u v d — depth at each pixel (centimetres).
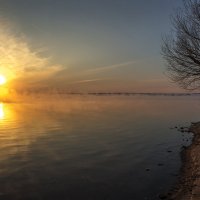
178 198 1819
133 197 1941
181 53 2803
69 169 2602
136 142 3934
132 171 2533
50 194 2009
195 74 2825
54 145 3728
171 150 3397
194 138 4131
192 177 2202
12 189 2098
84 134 4672
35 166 2703
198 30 2722
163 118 7356
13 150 3425
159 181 2244
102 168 2636
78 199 1922
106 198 1934
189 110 10419
